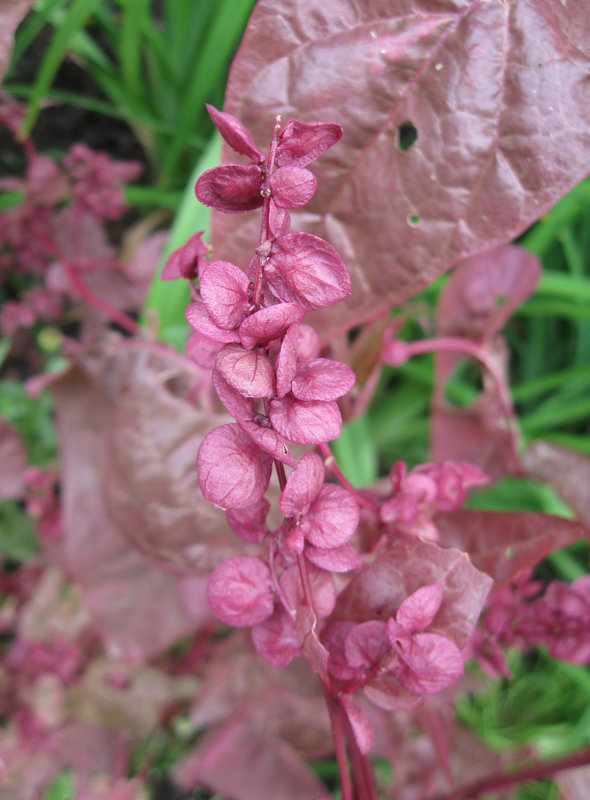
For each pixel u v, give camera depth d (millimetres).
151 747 378
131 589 267
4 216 292
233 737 317
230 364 94
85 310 343
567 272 438
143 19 353
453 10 135
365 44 137
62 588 346
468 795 214
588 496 234
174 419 210
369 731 115
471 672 296
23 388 407
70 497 268
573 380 412
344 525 112
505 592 180
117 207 320
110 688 321
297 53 138
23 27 371
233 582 122
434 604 122
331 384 100
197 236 116
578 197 336
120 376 262
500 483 402
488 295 255
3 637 408
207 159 295
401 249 148
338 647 131
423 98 139
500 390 263
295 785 315
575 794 214
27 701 310
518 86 136
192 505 205
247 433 100
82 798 318
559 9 134
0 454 299
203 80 344
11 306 335
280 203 97
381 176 144
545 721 394
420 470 166
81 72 421
